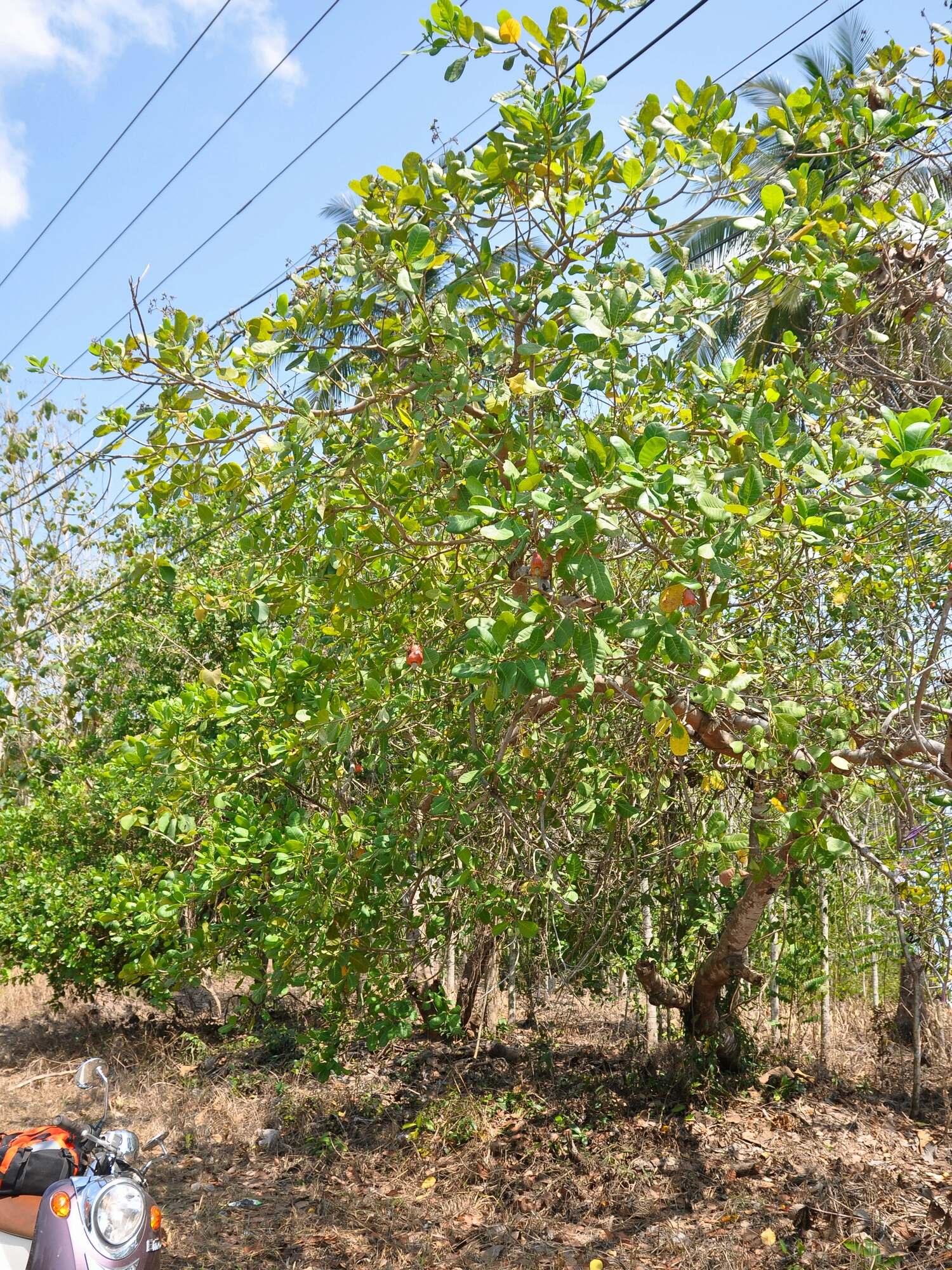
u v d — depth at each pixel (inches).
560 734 224.5
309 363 172.2
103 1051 433.1
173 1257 223.6
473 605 203.6
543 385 179.5
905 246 217.2
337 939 223.6
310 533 189.2
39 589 499.8
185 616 453.7
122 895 359.3
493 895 221.5
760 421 146.8
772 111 184.2
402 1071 372.8
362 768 238.7
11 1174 165.6
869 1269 206.4
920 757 188.1
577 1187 262.4
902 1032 378.9
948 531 219.1
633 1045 364.8
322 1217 249.0
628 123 178.2
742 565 203.2
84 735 526.0
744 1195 255.1
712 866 230.5
